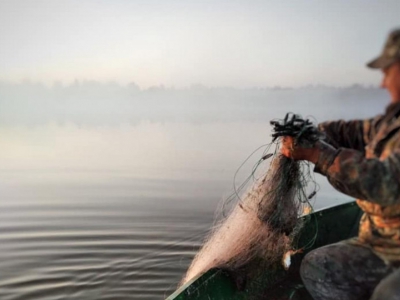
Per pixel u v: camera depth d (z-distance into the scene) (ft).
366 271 6.94
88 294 14.61
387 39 6.45
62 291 14.92
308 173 9.55
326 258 7.32
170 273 15.88
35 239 18.84
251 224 9.61
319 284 7.36
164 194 25.26
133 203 23.29
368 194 6.01
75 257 17.02
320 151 6.56
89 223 20.56
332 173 6.33
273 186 9.32
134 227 19.62
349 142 7.50
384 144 6.50
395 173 5.86
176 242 18.10
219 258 9.68
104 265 16.43
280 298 9.50
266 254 9.59
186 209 21.65
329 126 7.66
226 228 10.18
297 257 10.58
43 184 28.68
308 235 10.99
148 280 15.47
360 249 7.14
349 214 12.46
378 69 6.46
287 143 7.00
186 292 8.11
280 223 9.36
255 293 9.54
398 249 6.75
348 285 7.06
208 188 25.76
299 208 9.57
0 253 17.30
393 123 6.43
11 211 22.38
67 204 23.34
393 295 6.46
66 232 19.38
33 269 16.26
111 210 22.31
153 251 17.49
